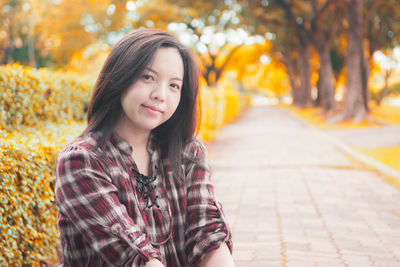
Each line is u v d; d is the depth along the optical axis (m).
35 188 2.85
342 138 16.59
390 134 17.47
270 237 4.52
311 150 13.06
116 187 1.26
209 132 16.09
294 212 5.69
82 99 5.53
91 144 1.28
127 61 1.28
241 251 4.05
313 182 7.92
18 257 2.69
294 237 4.52
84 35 37.41
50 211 3.18
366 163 10.02
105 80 1.29
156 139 1.42
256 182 7.98
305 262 3.71
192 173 1.43
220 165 10.19
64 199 1.22
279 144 14.86
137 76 1.29
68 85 5.12
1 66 3.94
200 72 1.50
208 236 1.37
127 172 1.30
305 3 28.23
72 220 1.21
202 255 1.36
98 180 1.22
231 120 30.34
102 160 1.26
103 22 36.56
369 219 5.33
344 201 6.36
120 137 1.33
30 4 37.38
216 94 19.14
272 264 3.66
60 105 4.92
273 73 80.12
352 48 23.27
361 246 4.23
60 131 4.06
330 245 4.24
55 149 3.13
